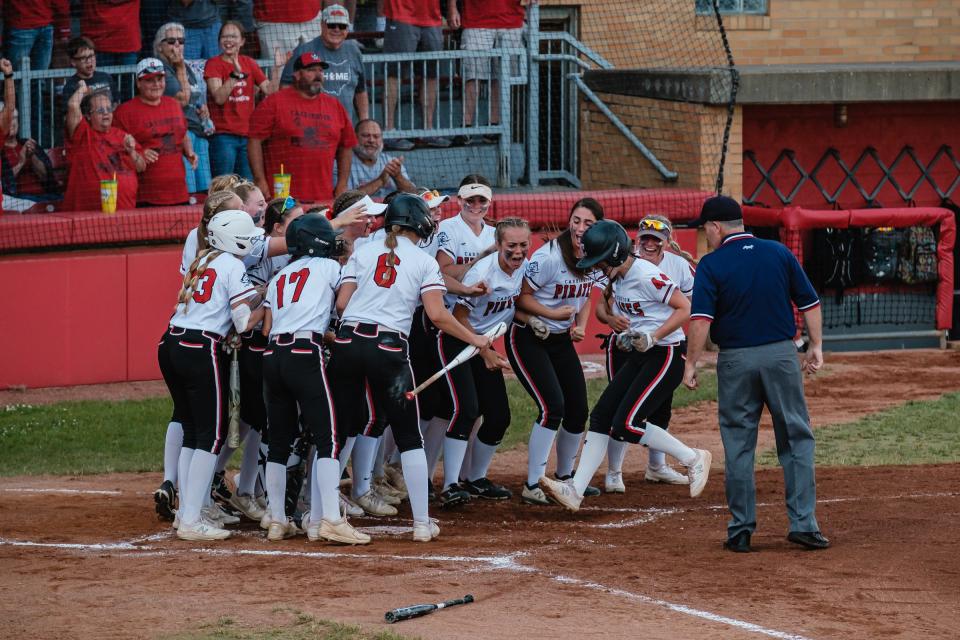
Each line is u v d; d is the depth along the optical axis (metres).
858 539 27.52
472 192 33.25
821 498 32.50
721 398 27.22
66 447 42.31
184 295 28.47
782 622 21.47
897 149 67.75
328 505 27.69
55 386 51.22
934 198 68.81
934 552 26.08
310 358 27.47
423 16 63.00
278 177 53.84
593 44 70.44
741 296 26.69
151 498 34.19
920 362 58.59
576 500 31.25
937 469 36.72
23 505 32.91
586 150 68.88
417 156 64.62
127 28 56.44
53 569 25.27
